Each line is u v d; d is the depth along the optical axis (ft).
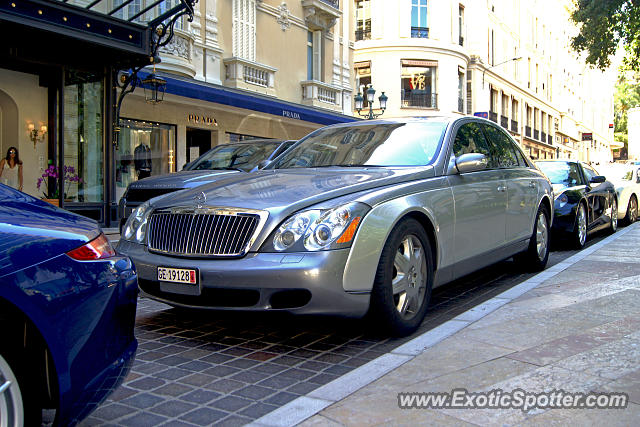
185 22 47.26
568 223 26.76
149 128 46.16
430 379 9.65
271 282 10.86
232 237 11.48
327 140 16.92
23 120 35.91
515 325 12.66
